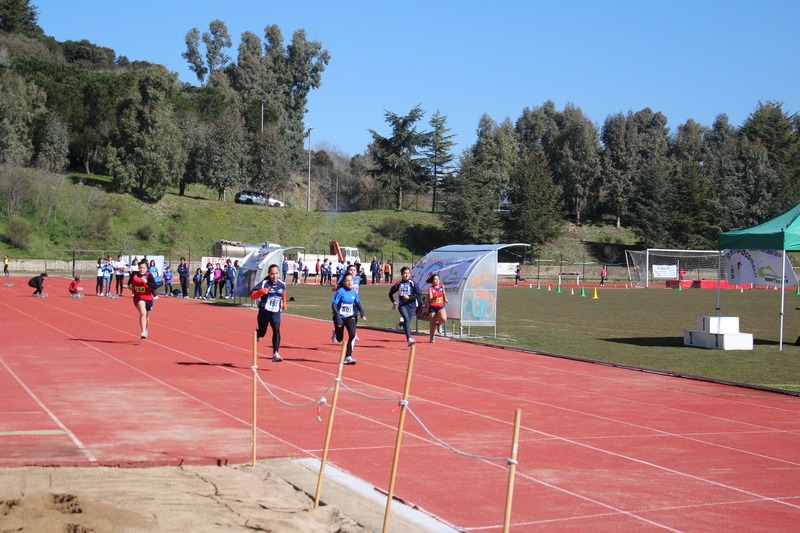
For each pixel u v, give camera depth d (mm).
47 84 82312
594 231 95500
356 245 78875
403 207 106062
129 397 10984
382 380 13352
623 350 19469
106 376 12914
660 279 76812
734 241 20000
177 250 67625
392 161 94812
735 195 88250
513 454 4223
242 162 87562
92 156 83312
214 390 11727
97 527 5203
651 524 5977
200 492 6297
